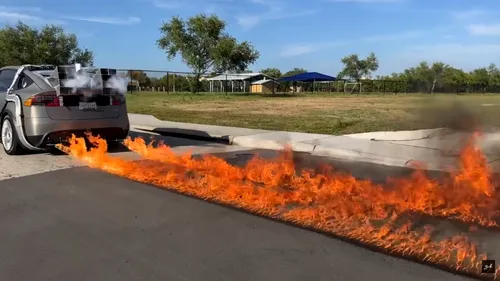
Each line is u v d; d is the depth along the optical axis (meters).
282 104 25.86
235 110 20.11
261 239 4.18
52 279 3.37
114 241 4.11
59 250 3.90
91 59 45.69
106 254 3.82
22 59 42.00
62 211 4.94
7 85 8.75
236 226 4.52
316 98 36.09
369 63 71.00
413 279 3.38
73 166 7.18
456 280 3.37
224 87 47.88
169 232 4.34
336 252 3.89
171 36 44.91
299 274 3.47
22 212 4.89
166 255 3.81
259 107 22.64
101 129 8.21
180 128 12.44
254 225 4.55
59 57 43.56
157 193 5.68
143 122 14.20
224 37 45.47
